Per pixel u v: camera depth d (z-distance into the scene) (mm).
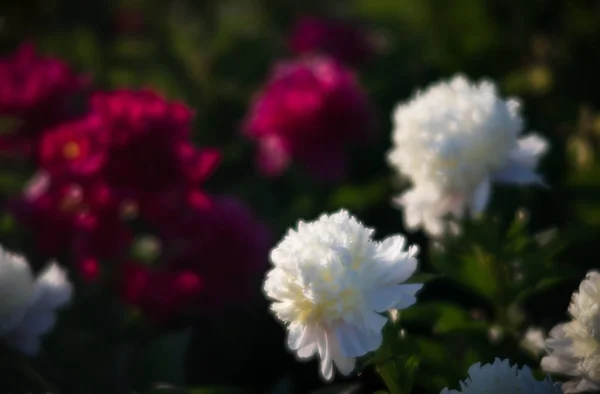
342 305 1237
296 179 2334
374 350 1275
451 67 2711
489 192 1508
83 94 2352
